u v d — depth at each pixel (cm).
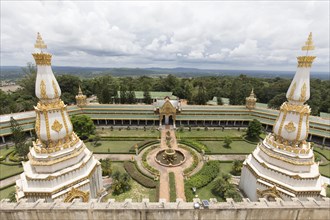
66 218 1898
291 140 3225
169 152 5541
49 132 2980
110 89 12206
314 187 3061
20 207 1873
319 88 13600
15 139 5481
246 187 3828
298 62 3072
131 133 7675
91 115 8362
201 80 17938
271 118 8256
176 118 8469
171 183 4447
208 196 4091
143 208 1872
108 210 1869
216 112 8781
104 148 6300
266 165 3284
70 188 3034
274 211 1909
